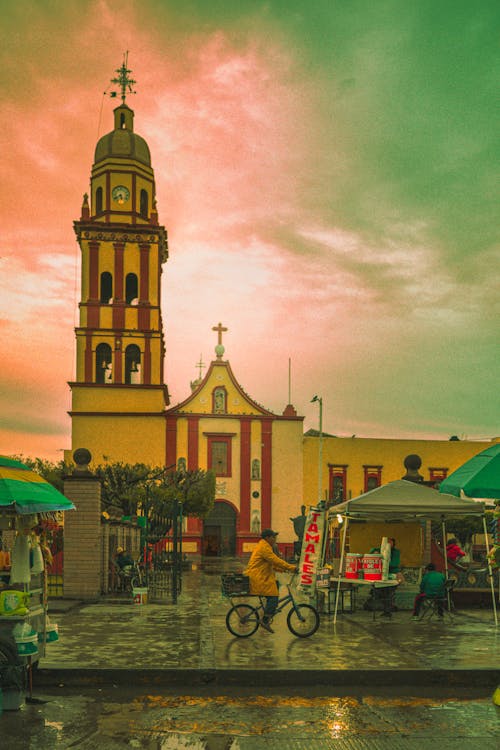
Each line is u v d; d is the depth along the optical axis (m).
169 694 9.11
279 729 7.57
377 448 59.56
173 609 16.69
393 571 16.41
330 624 14.34
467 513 15.44
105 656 10.59
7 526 9.55
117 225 54.97
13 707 8.27
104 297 56.62
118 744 7.05
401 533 18.47
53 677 9.58
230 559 48.88
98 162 56.66
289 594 12.78
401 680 9.72
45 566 9.80
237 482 55.50
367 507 15.34
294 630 12.64
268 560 12.73
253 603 18.20
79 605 17.50
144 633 12.91
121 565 20.64
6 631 8.49
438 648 11.49
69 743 7.07
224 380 56.44
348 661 10.36
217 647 11.47
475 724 7.77
